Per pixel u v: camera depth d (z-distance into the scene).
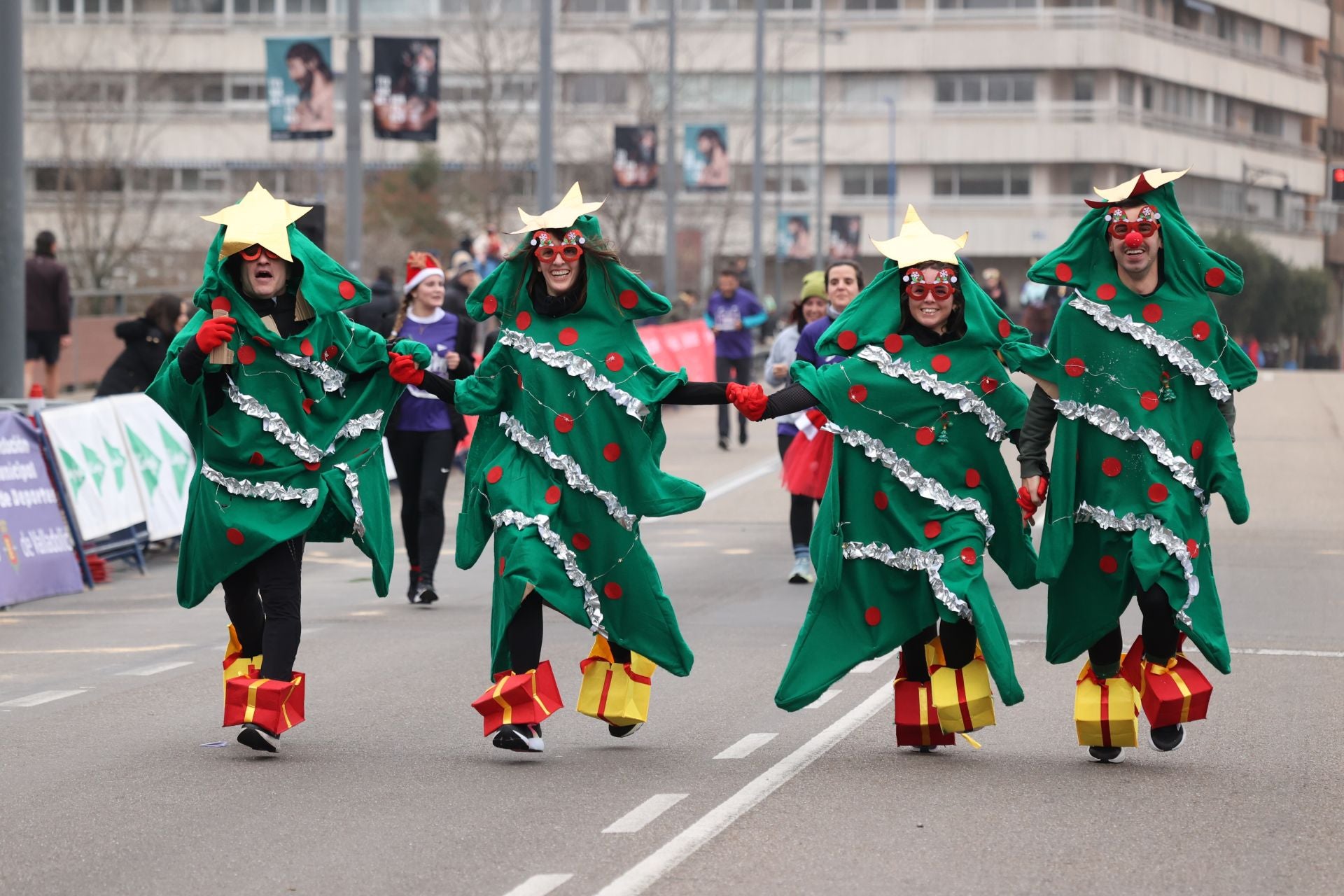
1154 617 9.40
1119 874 7.48
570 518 9.77
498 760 9.76
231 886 7.38
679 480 9.83
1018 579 9.97
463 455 27.70
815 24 105.88
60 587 16.94
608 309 9.84
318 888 7.33
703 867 7.58
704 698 11.54
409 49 31.48
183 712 11.25
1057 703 11.34
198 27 101.19
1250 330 96.56
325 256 10.16
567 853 7.83
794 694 9.73
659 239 90.75
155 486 18.88
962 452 9.69
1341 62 127.56
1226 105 114.62
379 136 31.64
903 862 7.65
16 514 16.56
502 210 72.25
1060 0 104.06
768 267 105.44
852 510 9.73
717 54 105.88
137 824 8.39
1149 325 9.41
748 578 17.30
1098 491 9.47
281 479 9.95
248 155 100.56
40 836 8.18
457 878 7.45
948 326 9.75
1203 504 9.51
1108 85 104.62
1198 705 9.45
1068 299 9.57
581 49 95.38
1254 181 115.25
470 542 10.03
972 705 9.54
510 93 95.69
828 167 107.00
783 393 9.72
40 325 26.34
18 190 19.75
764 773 9.38
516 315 9.91
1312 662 12.80
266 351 9.96
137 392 20.00
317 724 10.77
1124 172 105.56
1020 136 105.19
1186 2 109.81
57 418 17.33
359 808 8.66
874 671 12.52
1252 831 8.17
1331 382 47.19
